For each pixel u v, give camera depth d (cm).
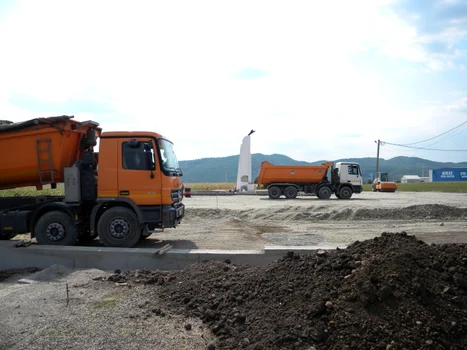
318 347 377
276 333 400
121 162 909
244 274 561
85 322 446
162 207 915
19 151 926
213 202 2352
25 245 845
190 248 967
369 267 448
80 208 931
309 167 2709
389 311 394
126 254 789
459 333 378
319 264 519
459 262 472
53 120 907
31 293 563
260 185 2791
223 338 420
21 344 397
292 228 1395
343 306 413
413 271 442
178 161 1064
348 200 2491
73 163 976
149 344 401
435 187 5150
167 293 543
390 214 1700
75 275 674
